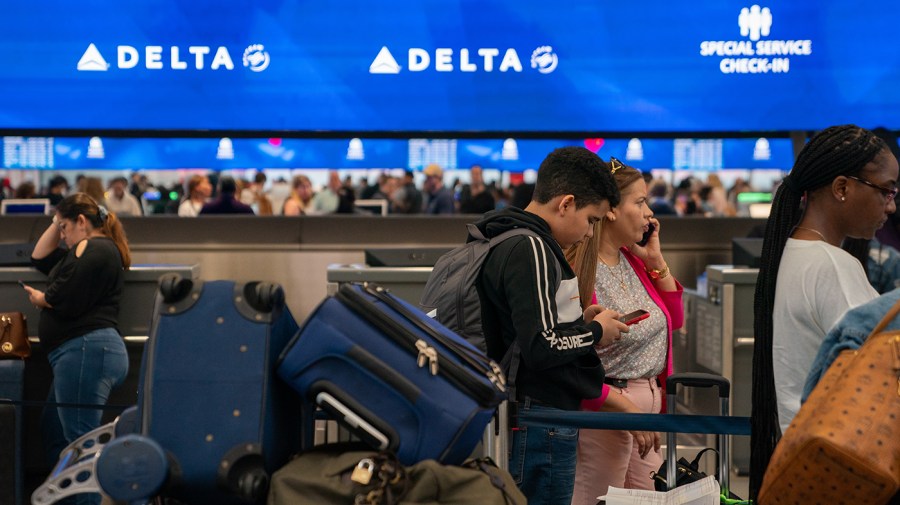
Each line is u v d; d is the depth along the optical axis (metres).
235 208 7.43
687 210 12.84
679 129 5.94
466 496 1.96
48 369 5.12
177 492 2.00
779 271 2.30
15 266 5.14
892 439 1.63
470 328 2.76
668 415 2.92
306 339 2.08
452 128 5.92
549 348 2.61
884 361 1.68
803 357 2.22
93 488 2.15
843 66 5.90
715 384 3.29
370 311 2.11
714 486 2.74
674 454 3.08
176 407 2.02
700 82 5.91
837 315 2.16
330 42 5.86
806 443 1.67
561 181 2.83
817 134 2.29
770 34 5.89
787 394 2.25
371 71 5.87
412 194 10.29
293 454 2.23
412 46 5.88
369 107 5.89
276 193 13.94
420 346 2.08
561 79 5.91
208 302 2.09
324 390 2.07
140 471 1.87
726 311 4.97
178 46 5.82
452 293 2.77
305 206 11.77
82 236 4.78
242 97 5.86
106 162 6.05
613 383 3.27
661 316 3.38
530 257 2.67
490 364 2.22
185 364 2.04
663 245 6.07
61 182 11.67
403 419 2.06
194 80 5.84
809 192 2.30
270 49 5.84
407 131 5.93
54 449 4.71
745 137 5.94
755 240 5.24
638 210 3.34
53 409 4.70
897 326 1.71
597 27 5.88
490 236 2.83
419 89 5.89
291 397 2.24
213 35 5.83
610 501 2.77
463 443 2.07
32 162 6.02
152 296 4.96
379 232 6.02
